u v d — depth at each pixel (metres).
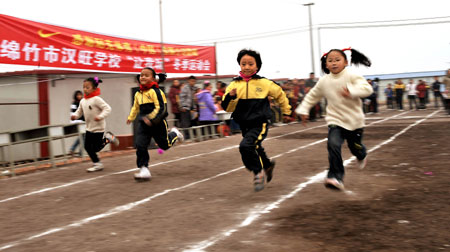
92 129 7.66
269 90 5.16
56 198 5.56
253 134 5.11
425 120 16.91
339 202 4.59
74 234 3.90
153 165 8.21
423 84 27.16
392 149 8.79
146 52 13.66
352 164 7.08
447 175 5.82
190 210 4.59
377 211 4.18
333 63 4.79
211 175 6.81
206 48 16.31
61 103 11.45
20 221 4.47
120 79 12.90
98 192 5.82
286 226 3.83
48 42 10.53
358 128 4.91
